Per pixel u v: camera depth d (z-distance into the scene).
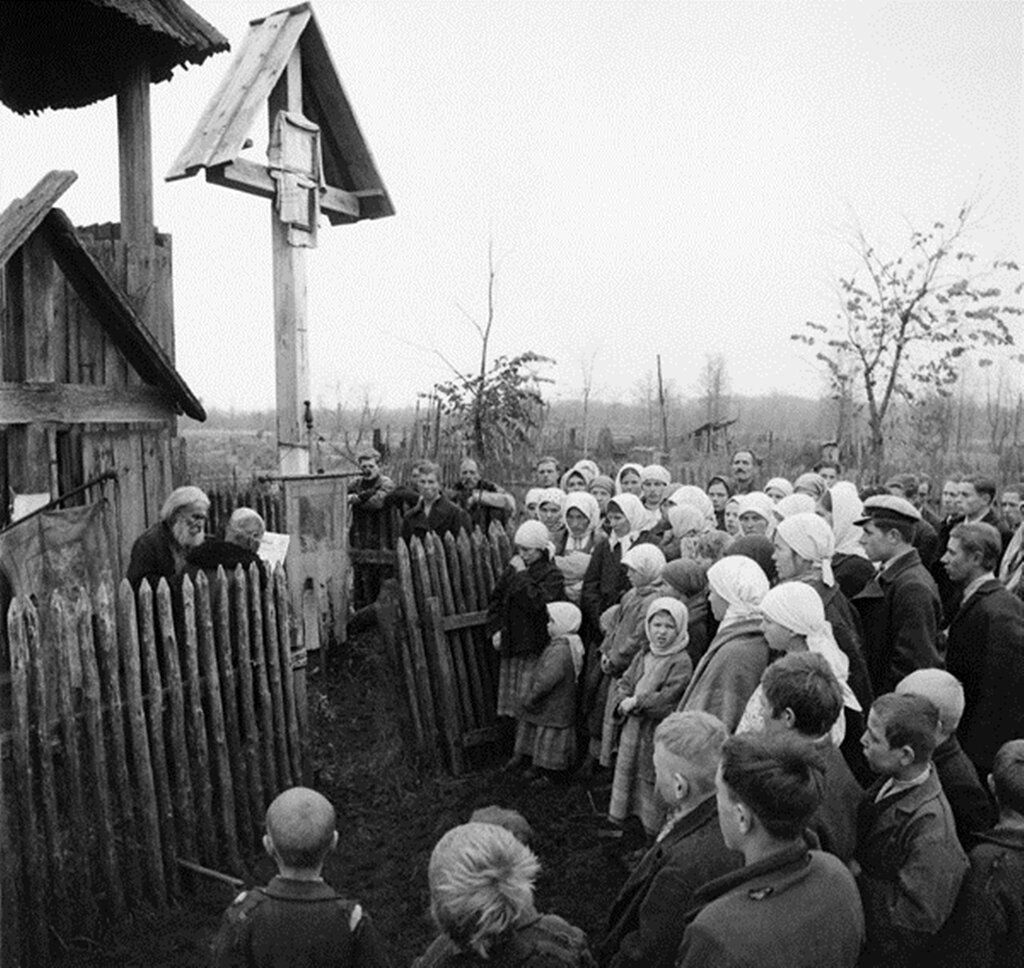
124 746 5.05
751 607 4.51
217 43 8.91
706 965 2.48
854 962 2.60
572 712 6.89
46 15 8.75
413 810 6.54
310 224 9.30
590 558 7.32
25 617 4.70
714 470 20.22
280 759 6.09
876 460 16.16
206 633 5.50
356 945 3.12
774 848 2.64
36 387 6.90
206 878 5.39
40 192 6.58
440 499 8.72
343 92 9.54
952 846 3.21
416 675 7.10
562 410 43.38
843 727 3.99
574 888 5.46
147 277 8.00
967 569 4.94
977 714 4.71
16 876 4.59
